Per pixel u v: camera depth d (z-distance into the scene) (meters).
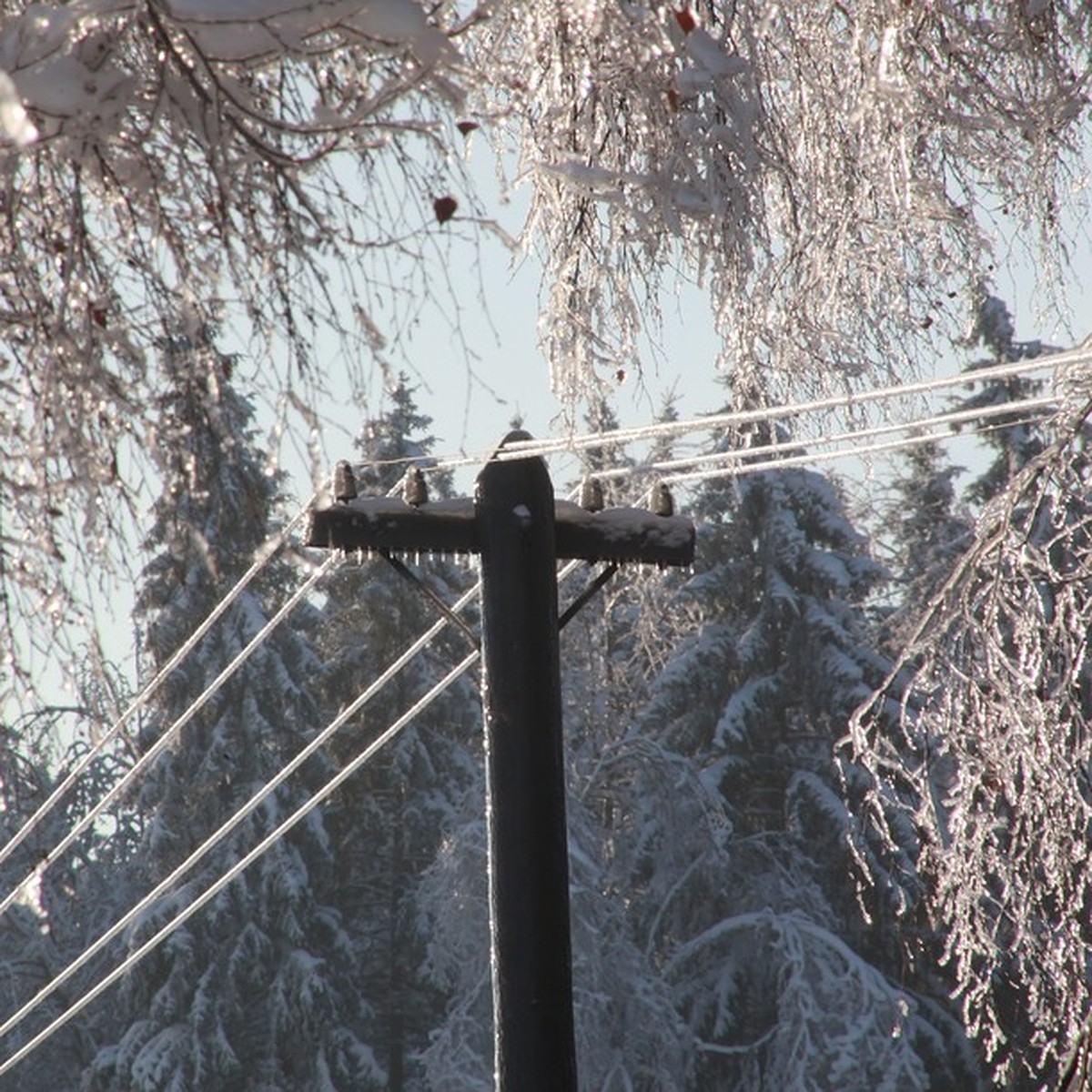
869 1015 107.00
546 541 27.48
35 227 11.77
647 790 122.81
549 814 26.69
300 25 10.88
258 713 141.00
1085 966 25.41
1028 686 24.95
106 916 140.75
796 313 20.62
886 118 20.44
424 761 156.50
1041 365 22.44
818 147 20.70
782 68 20.64
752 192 17.12
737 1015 122.94
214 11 10.61
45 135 10.60
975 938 26.42
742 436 25.42
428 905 115.75
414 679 159.25
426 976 148.50
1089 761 24.86
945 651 25.78
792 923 114.00
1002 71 20.80
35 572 11.38
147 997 139.38
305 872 142.38
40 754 13.77
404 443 126.88
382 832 156.62
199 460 11.73
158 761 135.88
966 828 26.31
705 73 15.23
